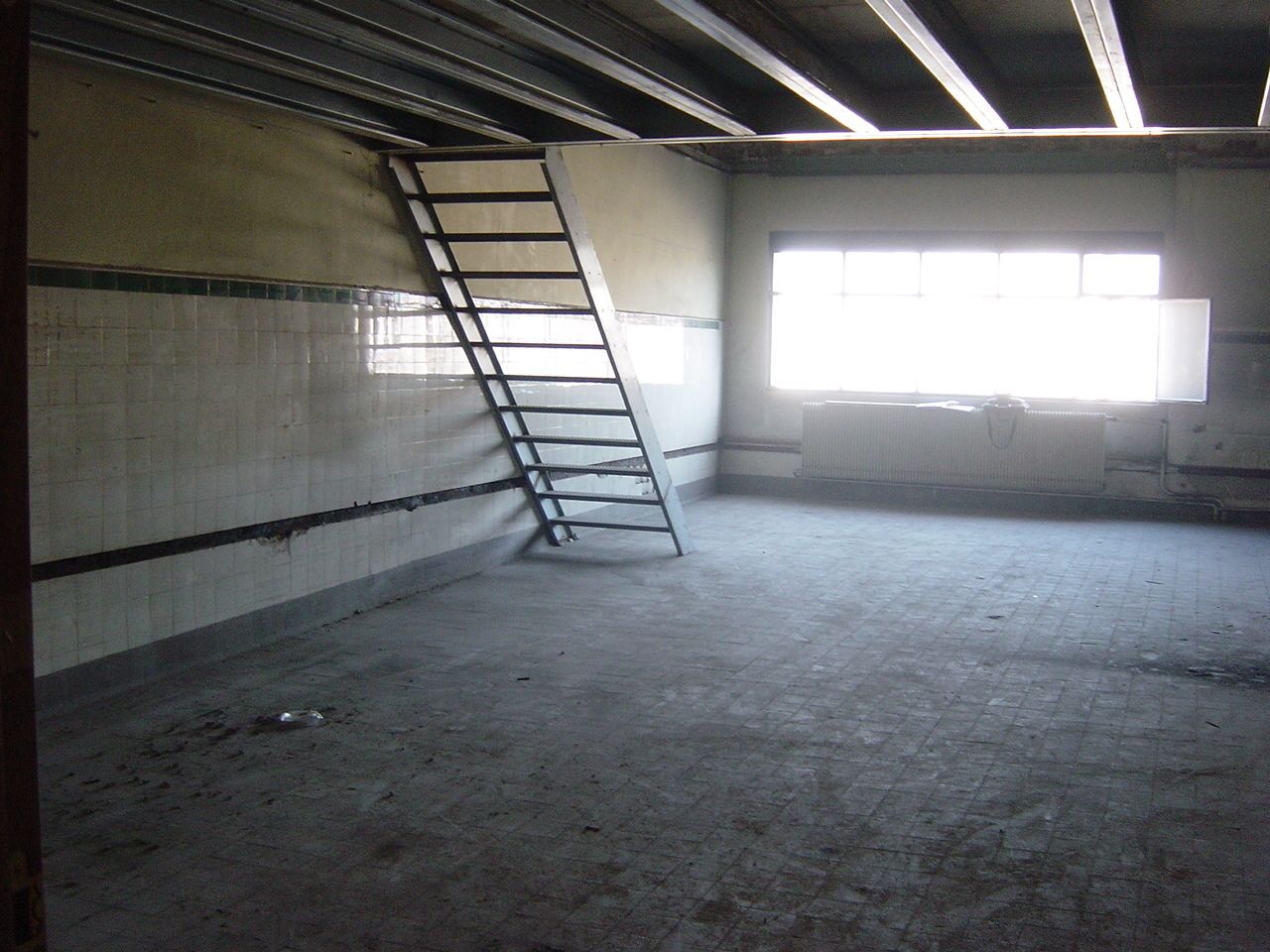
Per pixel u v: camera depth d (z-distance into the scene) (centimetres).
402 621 650
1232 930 305
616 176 948
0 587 122
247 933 305
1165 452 1056
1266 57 530
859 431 1151
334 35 429
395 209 684
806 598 716
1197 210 1023
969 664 569
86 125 476
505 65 505
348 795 400
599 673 550
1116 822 379
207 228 542
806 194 1169
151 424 516
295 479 610
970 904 321
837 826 375
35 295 457
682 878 337
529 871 342
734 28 432
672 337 1079
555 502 882
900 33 429
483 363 778
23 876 125
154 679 529
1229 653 593
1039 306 1104
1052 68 563
